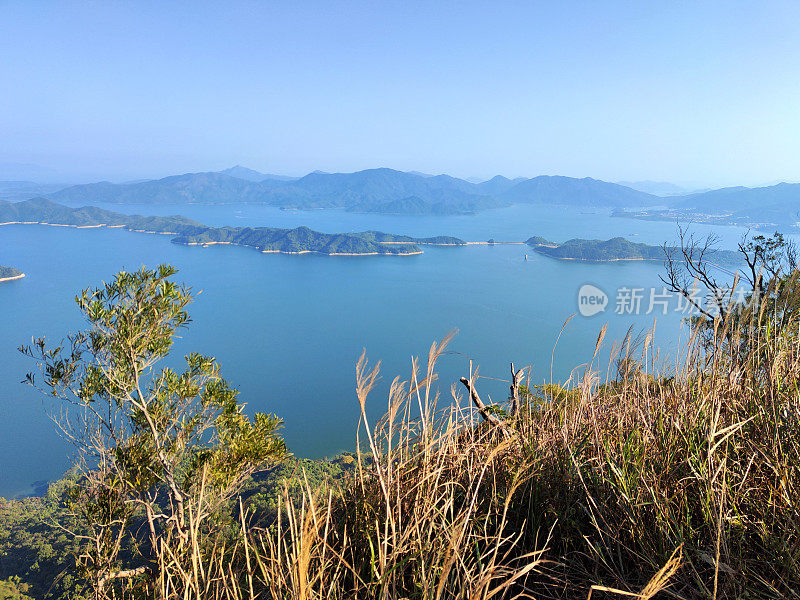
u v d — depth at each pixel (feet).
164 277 21.21
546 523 4.94
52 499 183.93
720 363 5.83
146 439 19.48
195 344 599.16
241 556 4.00
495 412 6.49
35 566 125.59
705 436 4.55
